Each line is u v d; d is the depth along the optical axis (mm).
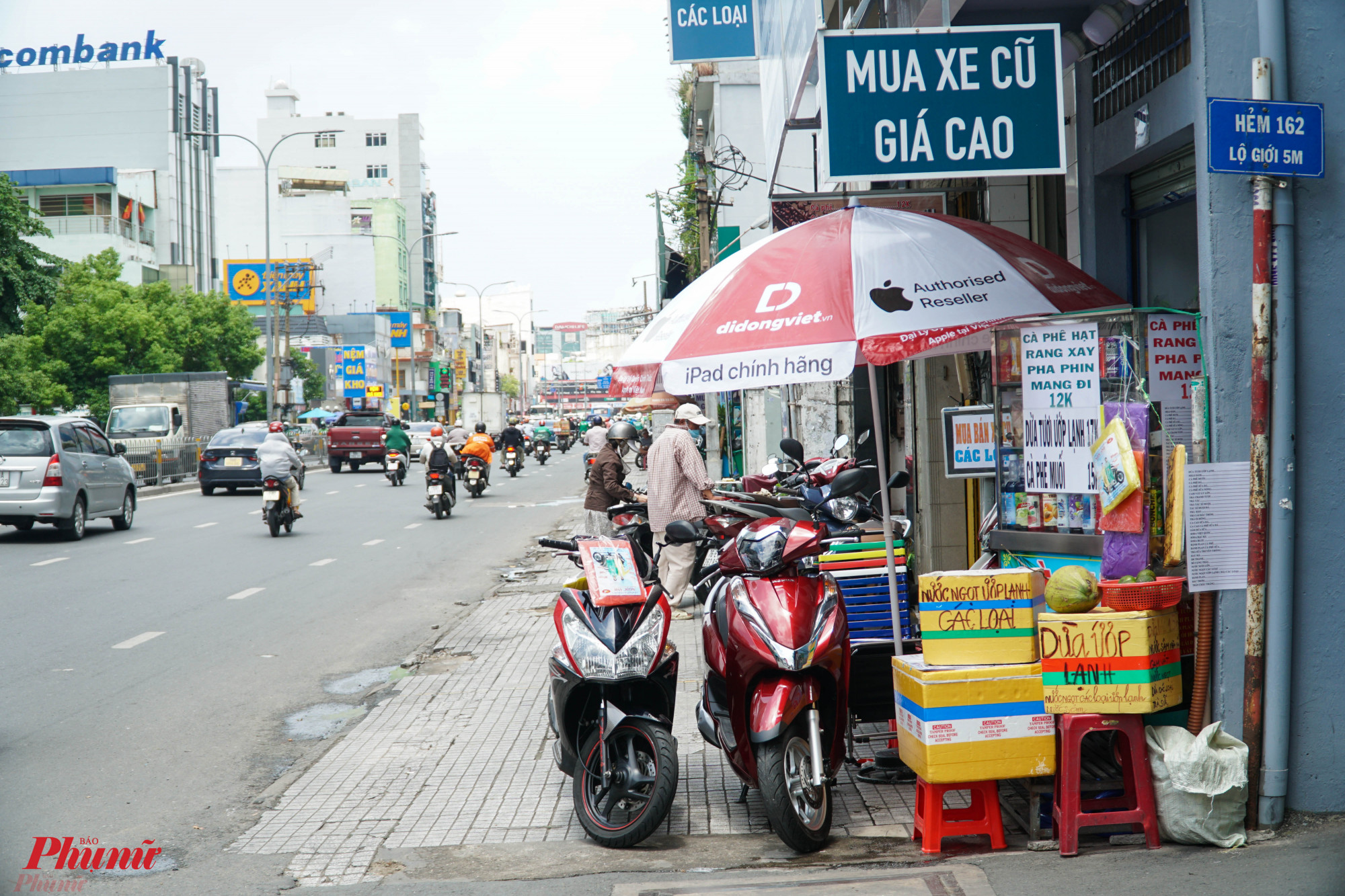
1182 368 5047
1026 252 5336
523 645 9633
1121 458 4715
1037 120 5613
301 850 4965
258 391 62438
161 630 10586
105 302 51656
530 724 7105
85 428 18891
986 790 4590
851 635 6164
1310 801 4621
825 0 8859
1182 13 5344
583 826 4953
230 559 15820
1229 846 4406
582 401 167500
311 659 9352
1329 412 4668
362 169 118875
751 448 19578
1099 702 4414
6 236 39375
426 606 11922
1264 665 4605
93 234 72688
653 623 5109
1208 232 4699
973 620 4598
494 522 20875
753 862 4621
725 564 5152
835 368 4703
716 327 5035
